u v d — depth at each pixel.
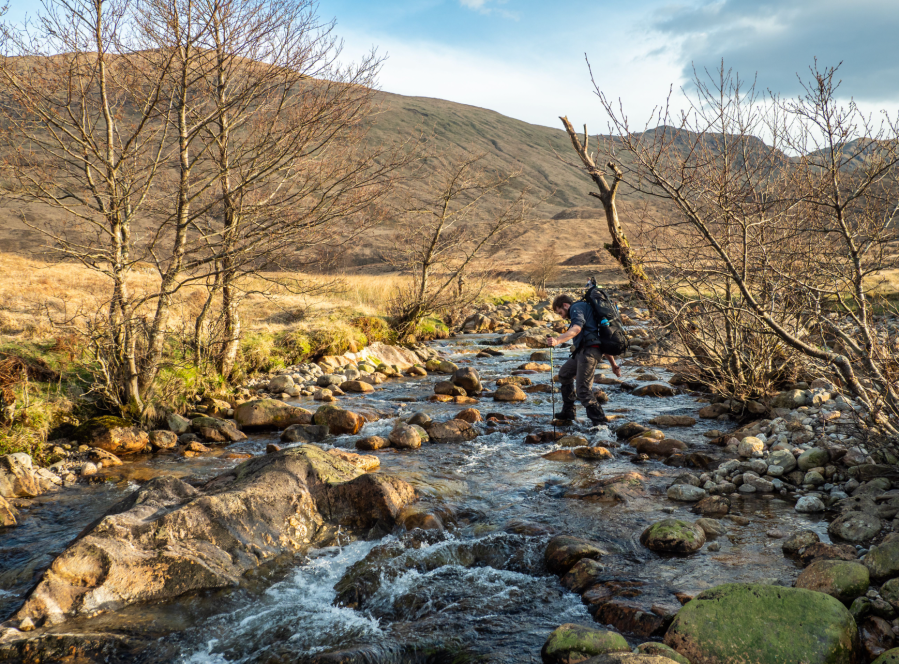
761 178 5.41
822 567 3.12
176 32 6.68
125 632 3.11
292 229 7.03
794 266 5.85
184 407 7.78
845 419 5.77
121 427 6.58
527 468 5.78
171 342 8.99
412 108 168.25
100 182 7.05
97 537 3.62
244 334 10.70
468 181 13.23
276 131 7.76
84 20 6.59
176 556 3.62
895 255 4.84
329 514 4.50
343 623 3.25
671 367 10.23
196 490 4.57
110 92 7.29
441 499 4.82
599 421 7.20
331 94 7.88
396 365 12.21
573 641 2.72
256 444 6.89
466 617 3.23
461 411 7.68
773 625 2.63
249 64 7.55
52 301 10.35
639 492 4.96
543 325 18.88
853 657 2.52
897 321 5.59
